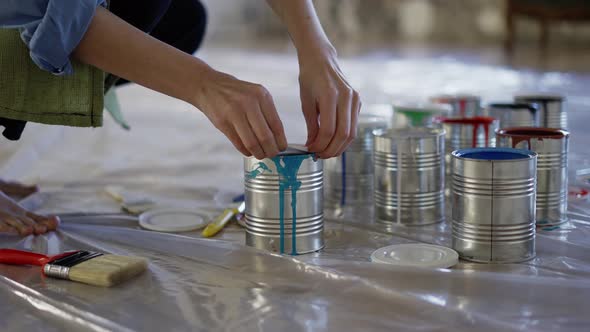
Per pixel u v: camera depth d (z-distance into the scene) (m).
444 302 0.89
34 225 1.24
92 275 0.99
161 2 1.38
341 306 0.91
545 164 1.21
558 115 1.57
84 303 0.93
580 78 3.53
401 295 0.90
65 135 2.22
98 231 1.22
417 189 1.25
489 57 4.64
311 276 0.98
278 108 2.88
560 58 4.48
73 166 1.87
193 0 1.61
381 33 6.12
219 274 1.03
